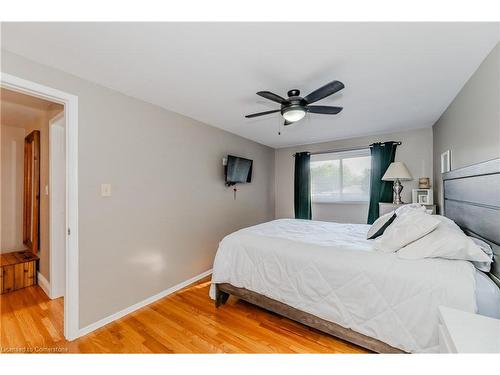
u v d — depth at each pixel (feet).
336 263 5.39
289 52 4.98
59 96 5.70
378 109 8.46
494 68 4.69
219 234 11.25
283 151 16.12
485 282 4.13
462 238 4.66
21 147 11.53
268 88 6.78
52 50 4.91
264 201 15.15
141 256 7.62
